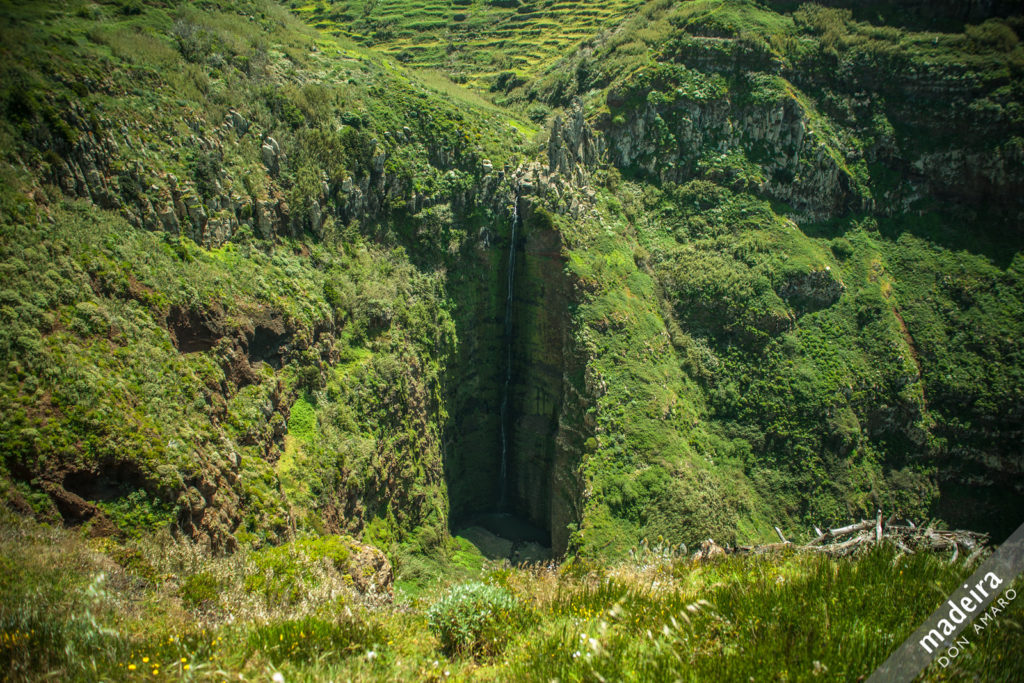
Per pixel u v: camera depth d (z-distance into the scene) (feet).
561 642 37.52
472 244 219.82
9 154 122.11
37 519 86.33
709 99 256.11
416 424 190.80
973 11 270.05
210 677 33.24
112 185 141.18
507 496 239.30
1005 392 221.25
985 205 252.01
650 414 198.18
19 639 35.47
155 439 105.29
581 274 209.67
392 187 210.18
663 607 39.99
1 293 103.96
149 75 172.14
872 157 260.01
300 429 153.17
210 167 163.53
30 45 148.15
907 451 222.07
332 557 70.85
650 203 250.57
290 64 226.17
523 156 235.20
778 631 32.65
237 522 114.83
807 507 205.36
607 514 180.04
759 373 221.66
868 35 270.87
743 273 230.89
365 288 189.06
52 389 99.25
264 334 154.30
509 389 235.61
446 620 44.91
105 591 48.16
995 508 218.79
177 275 140.87
